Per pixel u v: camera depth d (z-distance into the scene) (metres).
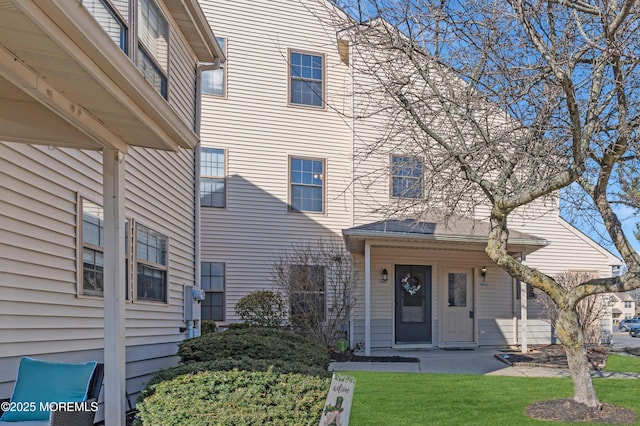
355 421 4.60
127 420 5.00
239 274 10.68
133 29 4.44
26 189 3.98
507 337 11.74
